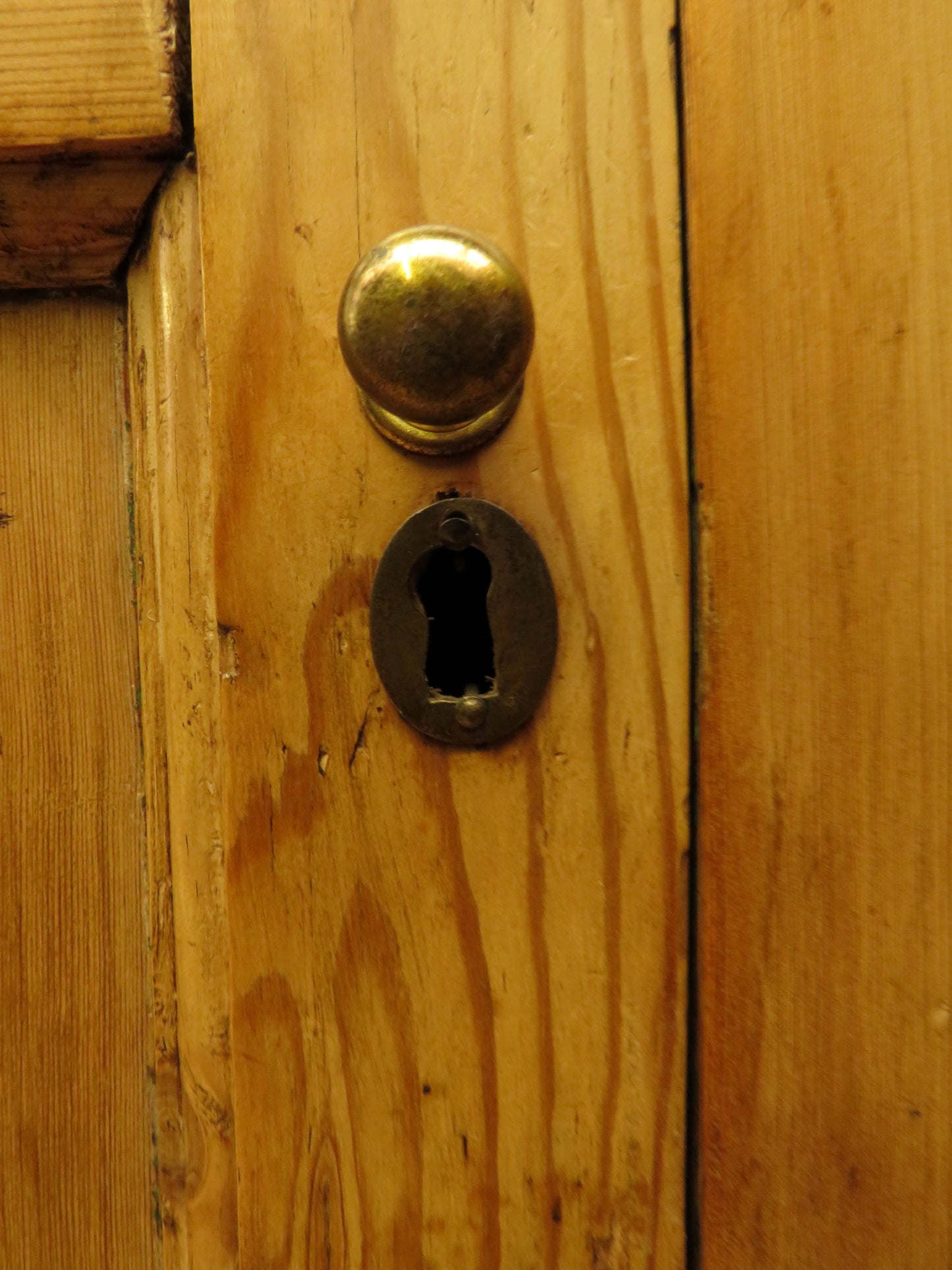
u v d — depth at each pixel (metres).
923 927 0.25
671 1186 0.27
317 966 0.27
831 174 0.25
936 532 0.24
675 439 0.26
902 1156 0.25
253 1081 0.28
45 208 0.28
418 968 0.27
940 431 0.24
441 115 0.26
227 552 0.27
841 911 0.25
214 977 0.28
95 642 0.29
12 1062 0.30
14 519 0.29
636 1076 0.27
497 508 0.26
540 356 0.26
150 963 0.30
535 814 0.27
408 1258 0.27
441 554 0.27
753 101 0.25
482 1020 0.27
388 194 0.27
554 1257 0.27
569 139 0.26
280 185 0.27
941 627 0.24
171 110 0.27
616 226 0.26
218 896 0.28
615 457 0.26
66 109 0.27
